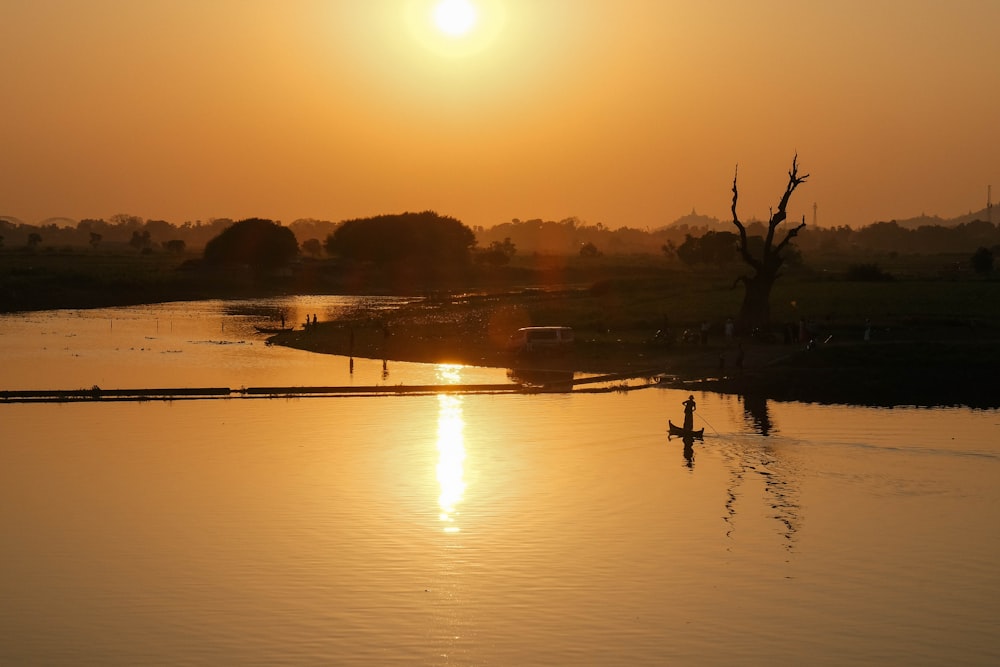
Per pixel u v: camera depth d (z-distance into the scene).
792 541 28.48
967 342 69.25
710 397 54.31
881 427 45.03
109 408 50.03
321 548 27.66
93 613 23.28
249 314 125.69
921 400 53.06
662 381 59.34
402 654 21.12
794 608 23.73
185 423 45.66
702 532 29.23
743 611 23.52
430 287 197.75
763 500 32.59
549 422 45.88
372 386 55.78
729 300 116.19
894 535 29.06
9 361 70.50
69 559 26.80
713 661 20.89
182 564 26.42
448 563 26.44
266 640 21.77
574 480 35.03
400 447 40.31
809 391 55.28
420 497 32.72
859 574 25.94
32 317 119.50
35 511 31.11
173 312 129.88
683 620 22.94
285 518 30.36
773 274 81.88
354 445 40.69
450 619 22.83
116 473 35.84
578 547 27.88
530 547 27.83
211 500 32.31
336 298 167.25
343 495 33.00
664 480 34.97
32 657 21.03
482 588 24.73
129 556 27.05
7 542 28.19
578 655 21.16
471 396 54.38
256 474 35.66
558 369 65.62
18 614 23.25
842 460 38.06
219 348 81.56
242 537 28.55
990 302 100.75
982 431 44.19
